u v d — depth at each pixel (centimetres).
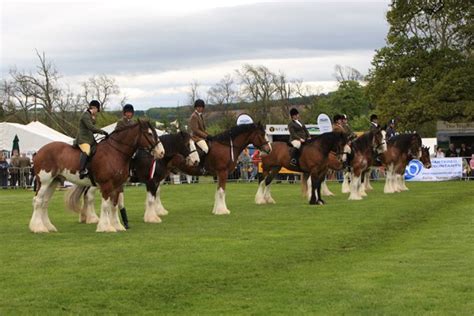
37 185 1761
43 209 1783
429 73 4712
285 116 8081
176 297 1074
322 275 1205
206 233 1711
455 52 4712
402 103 4781
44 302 1045
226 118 7550
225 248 1477
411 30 4988
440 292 1067
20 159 4047
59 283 1160
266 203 2502
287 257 1377
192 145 2019
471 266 1252
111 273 1230
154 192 1983
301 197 2795
